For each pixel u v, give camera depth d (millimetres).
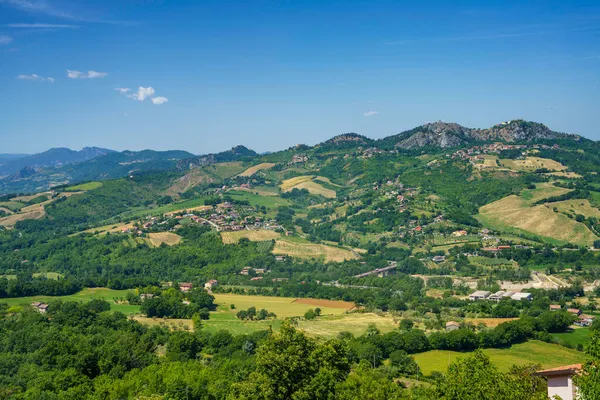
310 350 80562
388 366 143625
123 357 138375
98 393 113625
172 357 147750
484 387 67125
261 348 76500
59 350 139000
